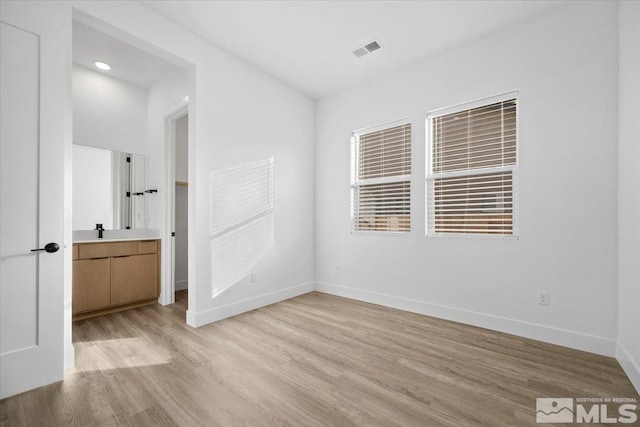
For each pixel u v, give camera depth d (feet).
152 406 4.91
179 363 6.41
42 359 5.46
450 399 5.11
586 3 7.03
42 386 5.45
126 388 5.44
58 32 5.70
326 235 12.81
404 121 10.56
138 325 8.82
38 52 5.45
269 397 5.17
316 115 13.32
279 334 8.08
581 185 7.06
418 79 10.07
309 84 11.82
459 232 9.20
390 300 10.65
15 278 5.20
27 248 5.31
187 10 7.64
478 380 5.72
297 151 12.36
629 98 5.92
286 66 10.48
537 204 7.67
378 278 11.03
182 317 9.59
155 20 7.66
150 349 7.12
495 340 7.62
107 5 6.72
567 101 7.26
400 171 10.66
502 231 8.32
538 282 7.65
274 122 11.30
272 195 11.21
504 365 6.30
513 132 8.25
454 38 8.79
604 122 6.78
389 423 4.50
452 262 9.19
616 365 6.24
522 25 7.96
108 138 11.41
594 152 6.90
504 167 8.38
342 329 8.45
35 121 5.41
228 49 9.46
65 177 6.18
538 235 7.66
